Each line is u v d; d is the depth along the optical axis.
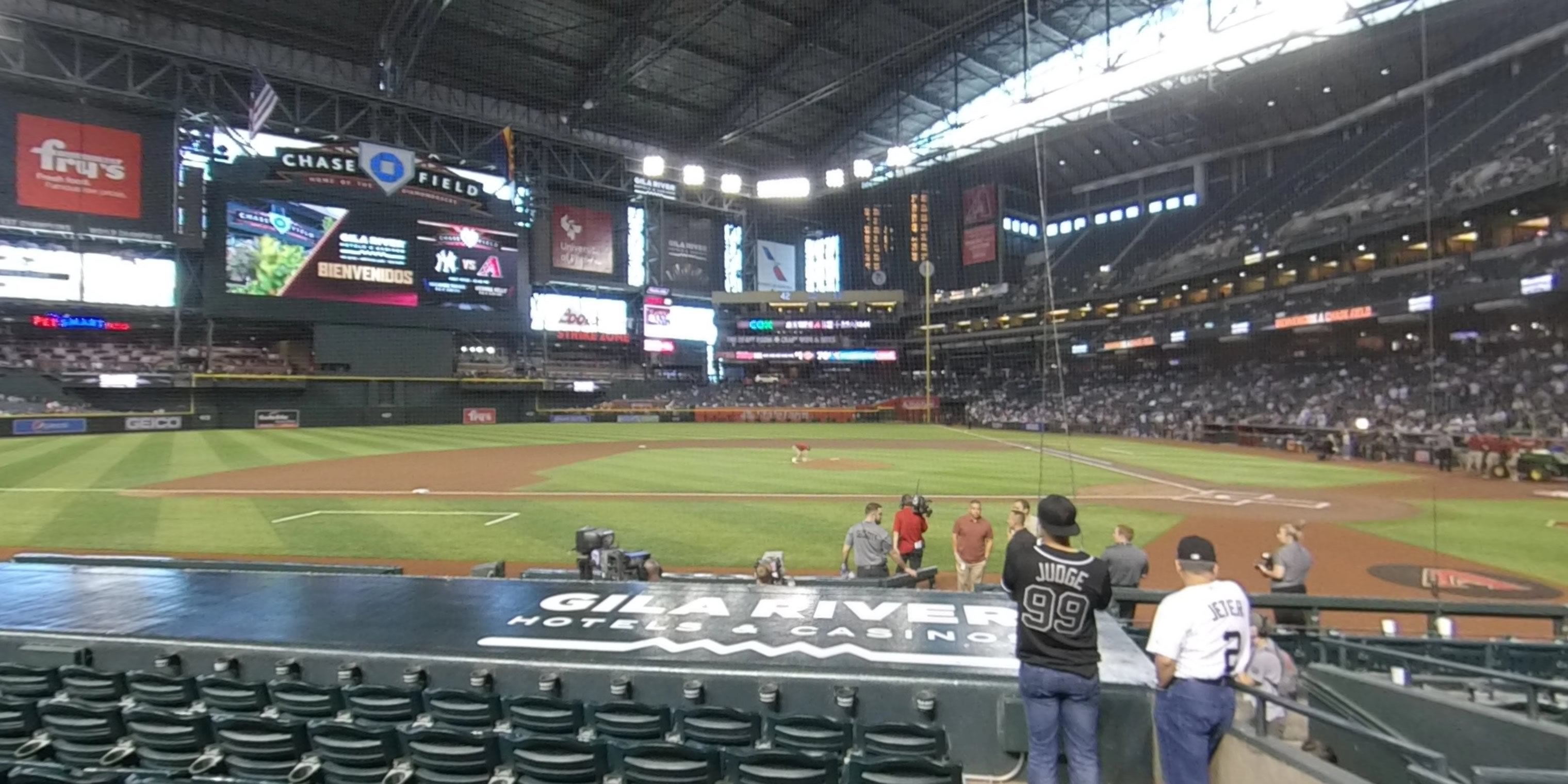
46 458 26.34
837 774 3.35
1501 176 31.47
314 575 6.09
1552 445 23.16
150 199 42.38
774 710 3.99
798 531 13.98
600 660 4.20
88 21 38.34
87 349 45.06
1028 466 25.95
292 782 3.68
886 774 3.29
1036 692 3.57
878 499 17.83
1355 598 6.63
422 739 3.67
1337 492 19.77
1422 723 4.24
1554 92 34.03
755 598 5.38
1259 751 3.29
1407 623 9.20
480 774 3.66
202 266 45.44
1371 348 41.00
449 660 4.25
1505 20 37.34
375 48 44.44
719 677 4.05
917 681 3.96
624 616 4.99
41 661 4.61
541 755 3.59
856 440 40.19
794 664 4.12
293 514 15.49
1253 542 13.56
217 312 44.91
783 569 8.13
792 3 44.22
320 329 48.53
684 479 21.64
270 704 4.20
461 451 30.84
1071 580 3.57
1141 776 3.92
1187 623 3.54
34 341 43.69
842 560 11.31
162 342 47.53
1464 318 35.94
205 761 3.88
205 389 45.84
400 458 27.92
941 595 5.50
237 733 3.85
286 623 4.85
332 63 46.16
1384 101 46.12
